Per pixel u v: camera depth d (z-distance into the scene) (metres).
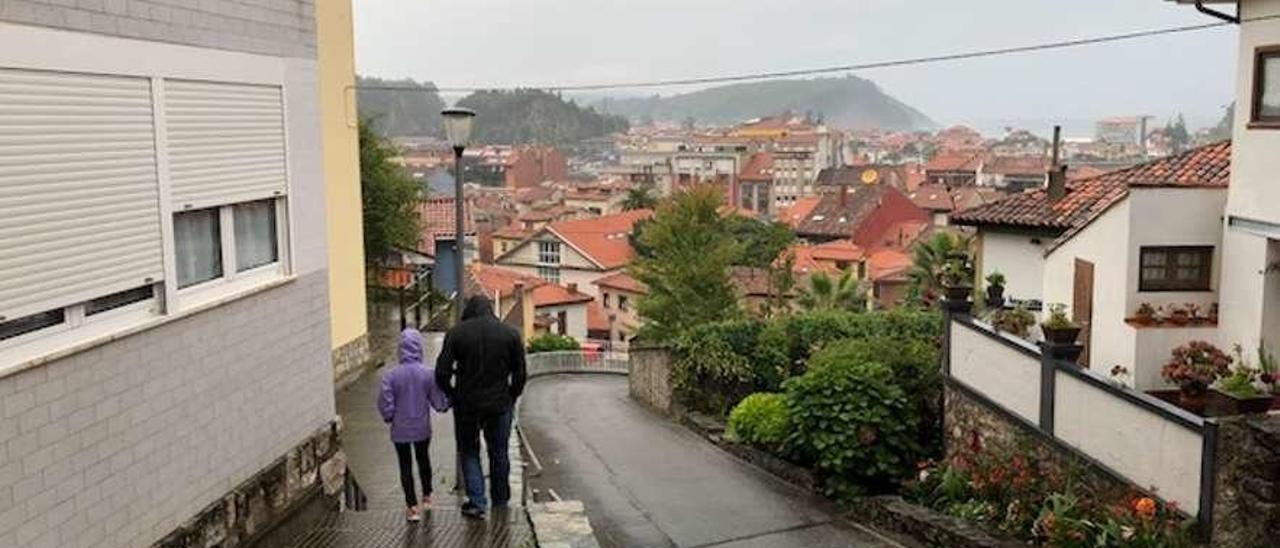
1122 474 9.75
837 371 13.99
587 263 77.88
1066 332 11.19
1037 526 9.71
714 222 38.78
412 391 8.29
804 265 62.47
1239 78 12.36
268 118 7.88
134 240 6.10
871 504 12.38
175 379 6.50
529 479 14.07
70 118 5.52
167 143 6.45
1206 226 13.14
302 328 8.52
